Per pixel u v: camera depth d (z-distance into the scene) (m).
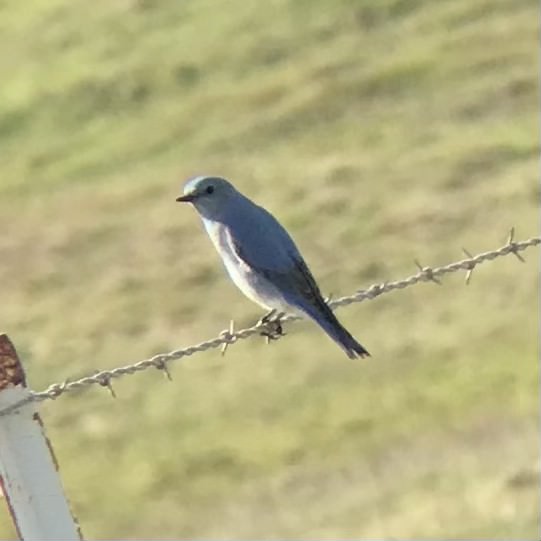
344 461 20.66
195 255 30.62
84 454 22.97
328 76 38.38
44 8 46.19
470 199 30.89
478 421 20.92
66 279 30.86
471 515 16.53
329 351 24.89
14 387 7.46
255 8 42.91
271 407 23.42
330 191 32.69
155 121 38.53
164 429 23.36
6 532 18.91
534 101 35.03
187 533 19.59
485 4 40.16
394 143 34.56
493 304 25.84
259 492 20.31
